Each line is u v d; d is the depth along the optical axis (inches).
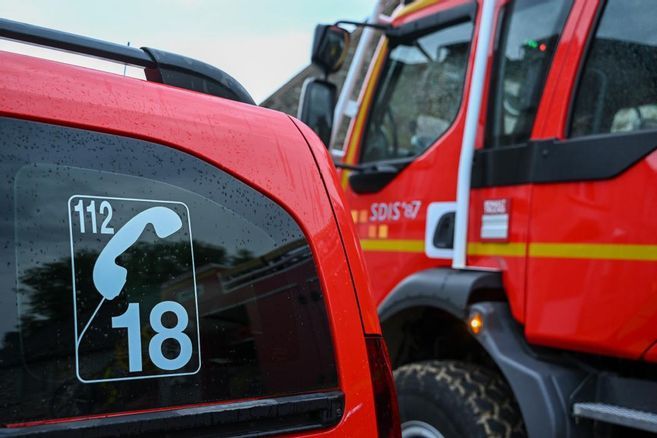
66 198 46.8
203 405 49.0
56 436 43.0
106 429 44.6
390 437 57.1
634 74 96.4
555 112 103.0
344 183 145.6
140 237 49.0
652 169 88.9
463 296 106.6
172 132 52.6
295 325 54.2
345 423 54.4
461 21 126.4
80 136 48.6
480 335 104.8
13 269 44.0
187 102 55.3
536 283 101.0
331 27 128.9
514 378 99.7
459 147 117.6
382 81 142.8
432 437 108.6
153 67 58.9
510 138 110.7
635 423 86.7
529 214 103.0
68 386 44.5
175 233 50.5
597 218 94.2
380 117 140.9
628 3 99.3
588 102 100.8
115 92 51.7
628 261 90.4
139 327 47.7
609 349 92.0
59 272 45.5
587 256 94.9
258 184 55.4
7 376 42.8
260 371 51.9
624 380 94.8
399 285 119.7
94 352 45.8
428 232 120.4
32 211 45.4
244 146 56.1
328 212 58.7
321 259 56.9
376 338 58.4
